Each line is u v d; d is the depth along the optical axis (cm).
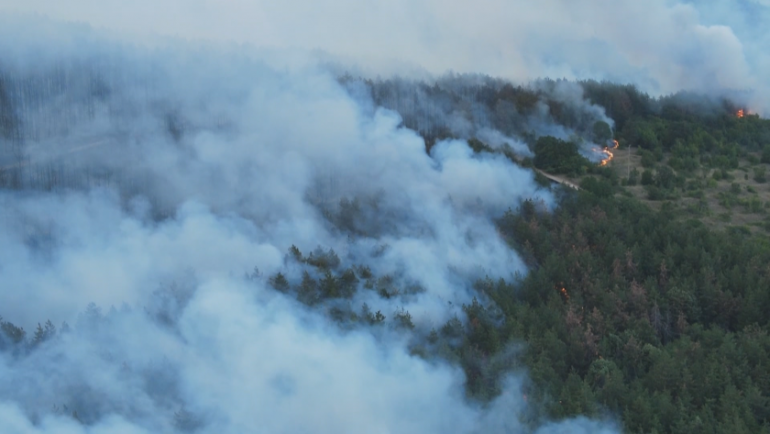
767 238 14362
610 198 15512
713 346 10356
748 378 9350
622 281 11969
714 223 15212
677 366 9706
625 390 9388
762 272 12188
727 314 11212
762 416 8950
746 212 15850
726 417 8650
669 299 11444
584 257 12588
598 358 10256
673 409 8900
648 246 12888
